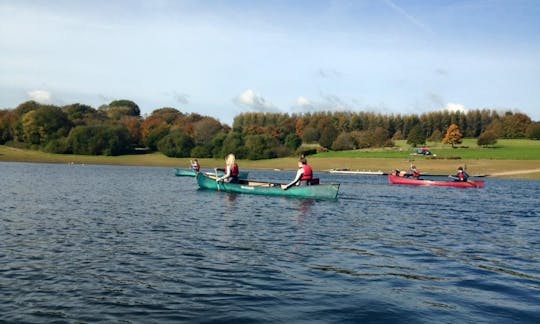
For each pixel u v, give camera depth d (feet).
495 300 28.73
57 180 143.64
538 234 54.80
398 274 34.58
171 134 392.88
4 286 30.04
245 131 445.78
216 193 104.53
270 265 36.35
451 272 35.55
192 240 46.19
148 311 25.96
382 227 57.72
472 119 549.13
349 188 139.44
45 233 48.83
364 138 435.12
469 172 258.78
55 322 24.23
